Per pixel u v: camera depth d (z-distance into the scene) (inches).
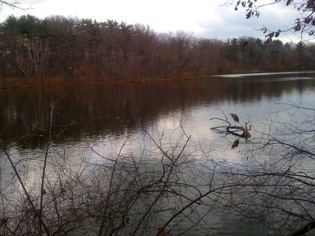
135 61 2647.6
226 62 2923.2
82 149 509.0
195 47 2942.9
